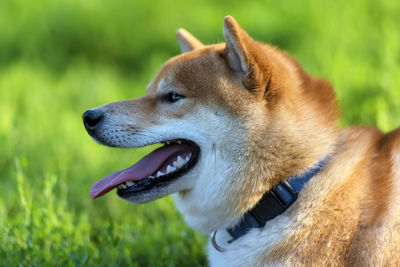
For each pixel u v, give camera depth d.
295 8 11.94
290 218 3.60
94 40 13.02
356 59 8.03
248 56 3.60
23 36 13.23
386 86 6.60
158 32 12.87
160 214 5.46
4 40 13.19
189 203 4.00
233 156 3.74
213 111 3.78
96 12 13.27
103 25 13.06
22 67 11.34
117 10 13.32
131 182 3.99
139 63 12.46
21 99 9.66
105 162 6.72
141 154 6.41
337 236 3.46
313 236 3.51
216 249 3.96
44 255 4.48
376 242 3.40
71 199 5.83
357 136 3.87
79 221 5.00
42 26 13.20
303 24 11.55
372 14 10.30
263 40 11.45
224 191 3.77
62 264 4.46
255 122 3.69
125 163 6.59
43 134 7.68
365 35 9.10
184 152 3.96
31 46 12.78
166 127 3.91
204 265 4.75
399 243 3.37
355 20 9.95
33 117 8.54
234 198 3.75
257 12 12.19
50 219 4.82
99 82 10.74
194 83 3.85
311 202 3.57
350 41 9.06
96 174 6.38
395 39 7.82
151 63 11.17
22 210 5.24
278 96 3.71
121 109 4.03
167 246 4.86
